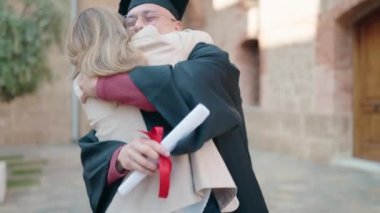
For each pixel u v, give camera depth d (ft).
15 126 36.04
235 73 3.77
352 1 22.99
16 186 19.93
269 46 30.14
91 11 3.75
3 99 21.75
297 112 27.50
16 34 19.31
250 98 34.55
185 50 3.69
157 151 3.18
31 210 15.75
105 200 3.68
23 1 20.48
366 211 15.24
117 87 3.44
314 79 25.96
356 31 24.70
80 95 3.74
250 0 32.30
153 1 4.05
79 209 15.92
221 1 36.06
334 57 24.48
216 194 3.66
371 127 24.02
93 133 3.98
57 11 21.03
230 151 3.75
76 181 21.11
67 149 33.58
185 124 3.15
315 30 25.75
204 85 3.39
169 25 4.09
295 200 16.85
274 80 29.73
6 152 31.83
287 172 22.59
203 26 39.22
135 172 3.28
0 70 19.42
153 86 3.36
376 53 23.56
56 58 35.99
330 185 19.44
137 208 3.51
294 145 27.81
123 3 4.48
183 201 3.43
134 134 3.55
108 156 3.53
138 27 3.96
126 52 3.49
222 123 3.35
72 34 3.72
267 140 30.66
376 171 22.08
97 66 3.45
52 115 36.88
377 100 23.61
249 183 3.81
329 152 24.97
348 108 24.93
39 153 31.32
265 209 3.92
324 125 25.29
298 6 27.09
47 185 20.20
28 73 19.98
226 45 35.81
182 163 3.50
